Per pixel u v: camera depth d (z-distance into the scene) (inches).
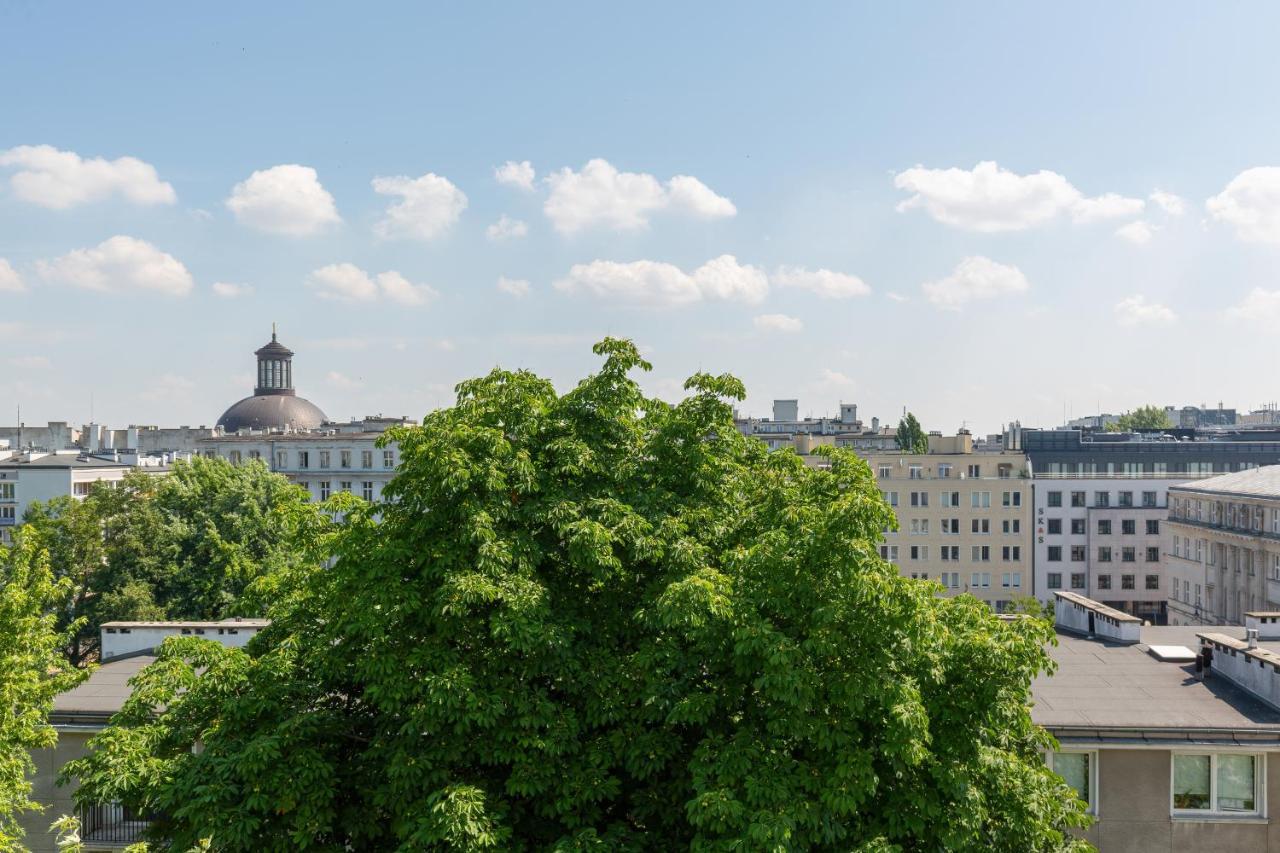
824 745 621.0
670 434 826.2
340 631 725.3
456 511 717.9
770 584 657.0
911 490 4355.3
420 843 607.5
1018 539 4335.6
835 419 7647.6
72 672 966.4
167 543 2731.3
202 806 632.4
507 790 644.7
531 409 791.1
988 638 684.1
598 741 681.0
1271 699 910.4
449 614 668.7
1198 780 856.3
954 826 639.8
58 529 2773.1
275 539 2775.6
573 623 712.4
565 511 721.0
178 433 6688.0
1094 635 1190.9
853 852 600.7
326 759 687.7
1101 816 854.5
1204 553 3430.1
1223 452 5083.7
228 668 741.9
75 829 677.3
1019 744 780.0
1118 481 4670.3
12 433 6747.1
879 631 629.6
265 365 7052.2
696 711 633.6
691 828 678.5
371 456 4579.2
